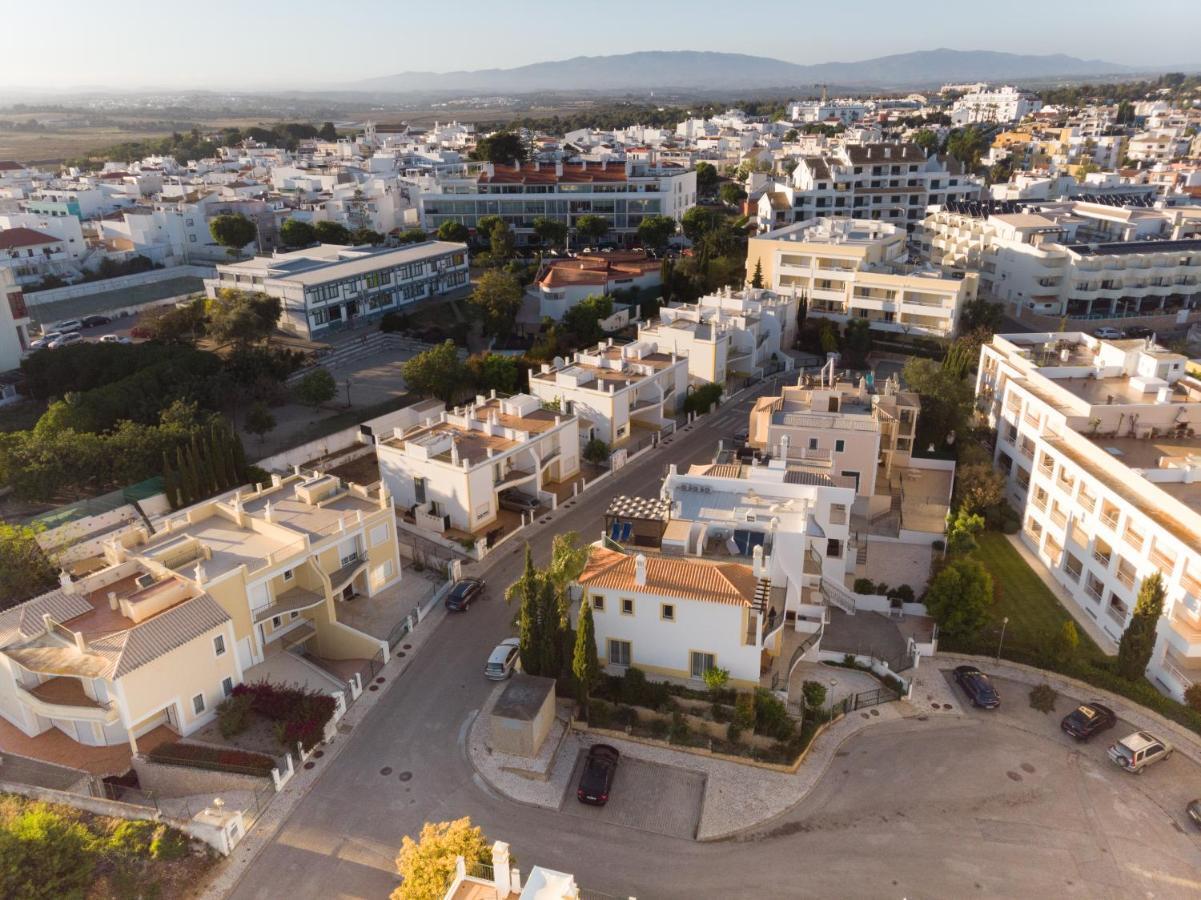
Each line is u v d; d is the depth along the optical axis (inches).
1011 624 2251.5
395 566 2379.4
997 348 3459.6
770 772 1742.1
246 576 1937.7
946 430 3230.8
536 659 1894.7
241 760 1706.4
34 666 1683.1
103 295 5743.1
